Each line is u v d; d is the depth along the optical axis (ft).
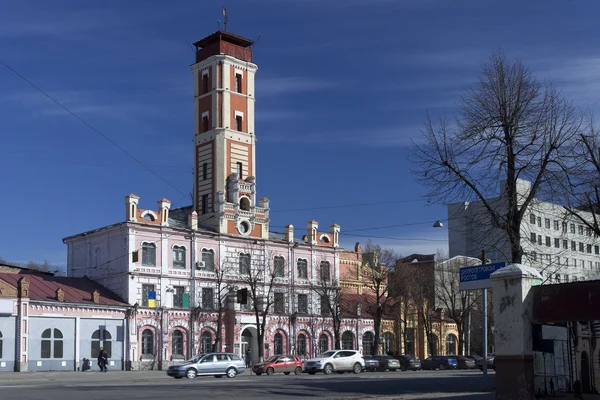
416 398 89.97
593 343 61.41
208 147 257.96
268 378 157.99
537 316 65.16
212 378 162.50
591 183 116.06
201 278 235.81
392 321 285.84
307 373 199.41
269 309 250.16
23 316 194.80
